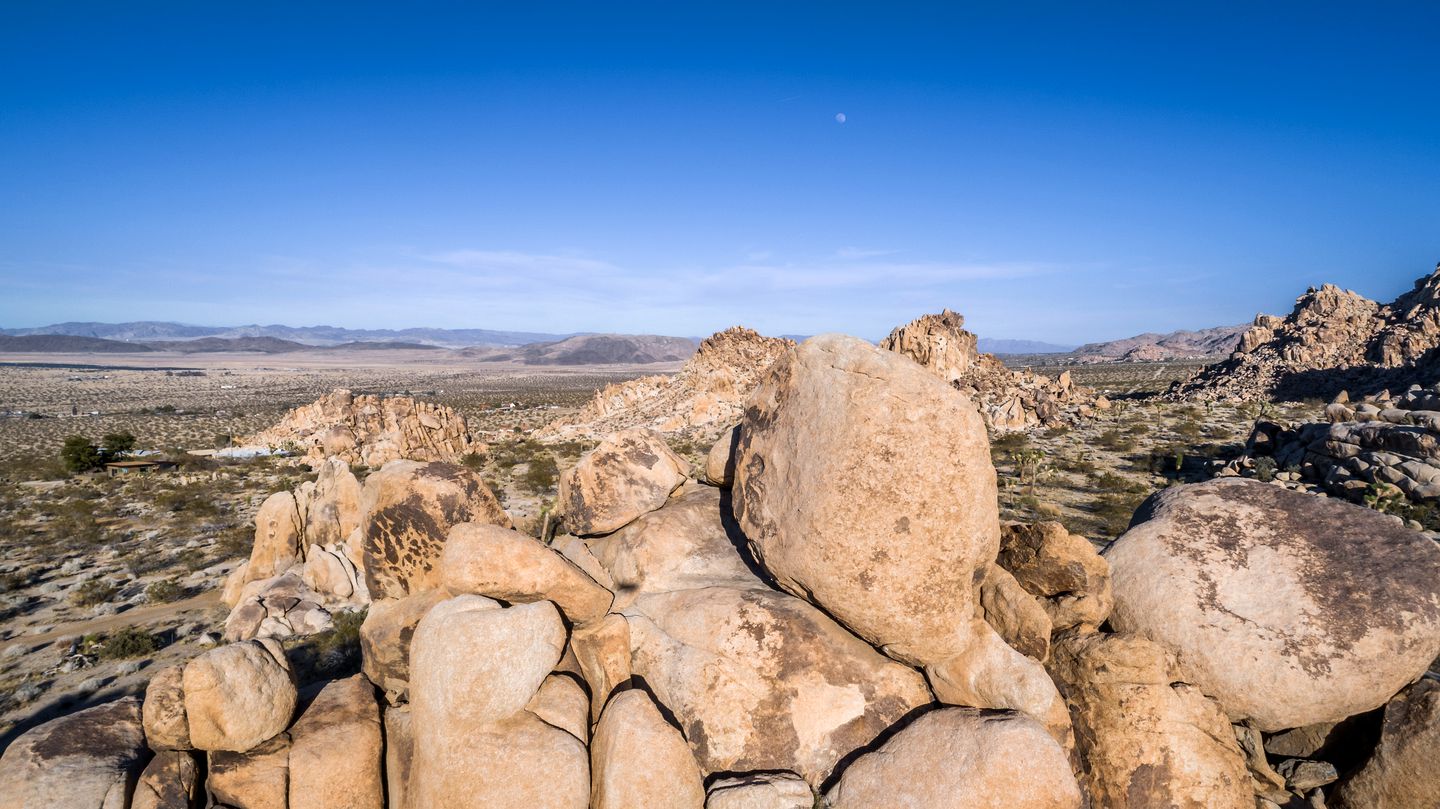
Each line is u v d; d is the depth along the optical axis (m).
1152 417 67.00
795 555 6.49
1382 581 7.09
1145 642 6.86
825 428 6.30
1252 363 91.38
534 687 6.55
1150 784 6.53
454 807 6.03
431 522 7.82
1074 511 35.66
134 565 27.98
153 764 6.20
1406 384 66.62
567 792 6.10
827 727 6.77
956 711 6.42
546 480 50.88
